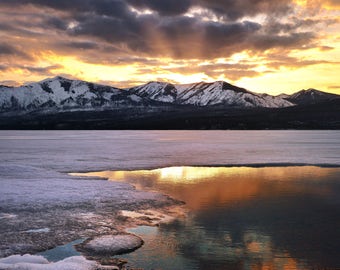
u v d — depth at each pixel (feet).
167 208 91.45
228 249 63.41
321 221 79.77
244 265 56.80
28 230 71.82
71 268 52.65
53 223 76.79
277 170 163.94
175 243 66.28
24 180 124.16
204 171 160.66
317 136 560.61
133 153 247.09
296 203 96.68
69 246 64.23
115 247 63.72
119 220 80.43
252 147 305.32
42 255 59.98
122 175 148.05
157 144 352.69
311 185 123.75
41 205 90.84
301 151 262.67
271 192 111.45
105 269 54.44
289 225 77.00
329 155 230.07
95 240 66.95
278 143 363.15
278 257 59.93
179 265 56.80
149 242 66.85
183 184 126.21
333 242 66.80
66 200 96.53
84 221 78.84
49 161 194.39
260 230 73.56
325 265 57.00
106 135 654.12
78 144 353.92
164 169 167.02
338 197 103.71
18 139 477.77
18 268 51.19
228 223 78.54
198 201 99.40
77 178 133.28
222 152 255.70
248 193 109.91
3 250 61.26
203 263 57.52
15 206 89.25
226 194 108.78
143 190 114.83
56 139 478.18
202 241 67.31
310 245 65.31
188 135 634.43
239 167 174.40
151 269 55.26
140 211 88.22
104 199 98.89
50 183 119.55
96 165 178.19
